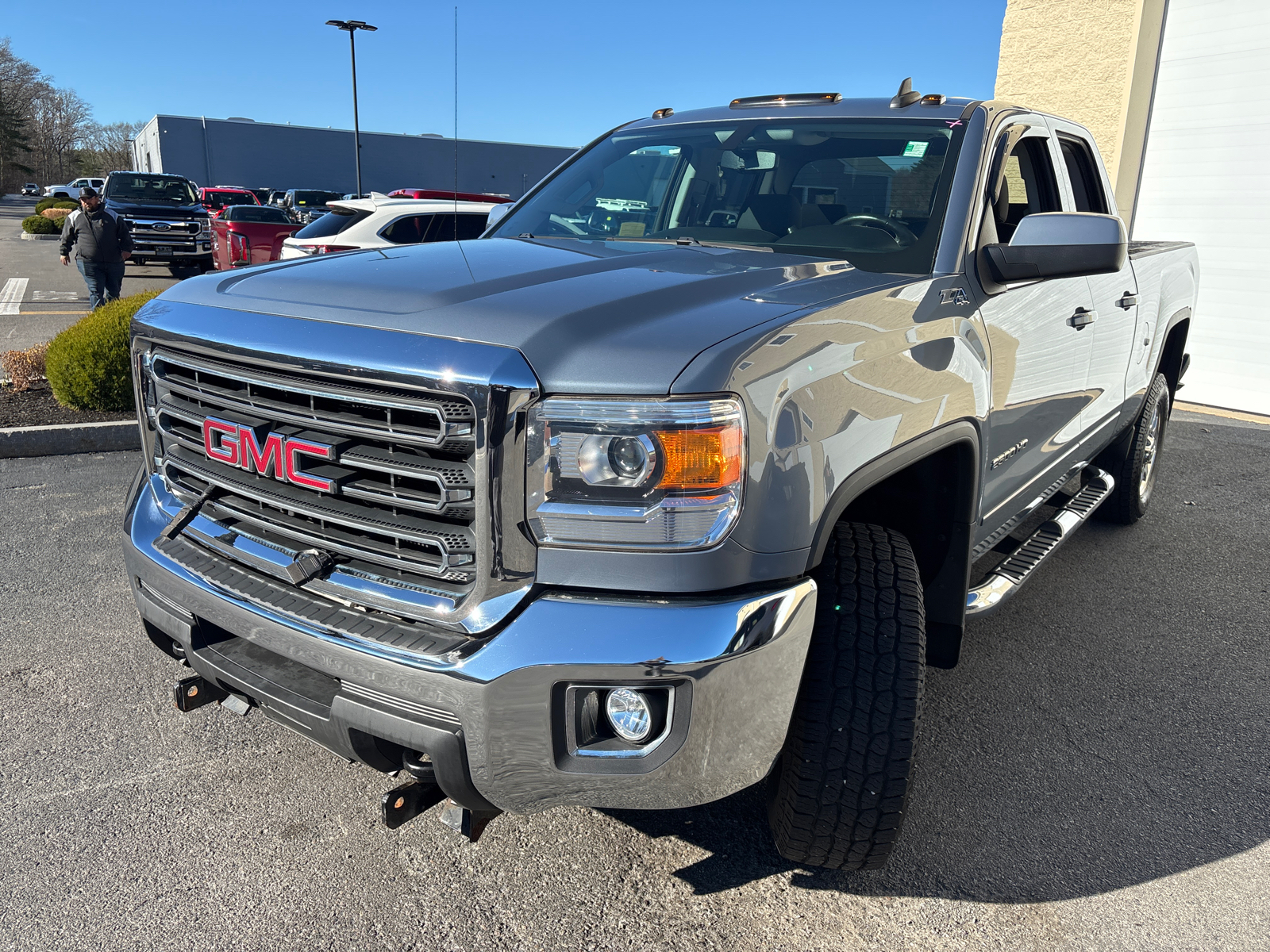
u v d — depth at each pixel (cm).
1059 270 246
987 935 211
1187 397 897
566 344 171
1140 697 325
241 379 197
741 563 171
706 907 217
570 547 168
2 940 200
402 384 172
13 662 321
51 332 1054
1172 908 221
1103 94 902
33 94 8762
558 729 172
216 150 5072
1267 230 819
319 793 256
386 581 185
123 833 237
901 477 248
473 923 210
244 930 206
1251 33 803
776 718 180
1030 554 322
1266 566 455
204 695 239
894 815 200
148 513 232
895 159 282
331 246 939
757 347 175
